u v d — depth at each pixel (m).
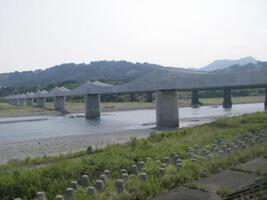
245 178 12.47
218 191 10.97
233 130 28.66
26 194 12.95
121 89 90.19
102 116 114.12
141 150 20.75
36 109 155.25
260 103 171.50
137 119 96.56
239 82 54.47
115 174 14.88
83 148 39.78
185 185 12.01
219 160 15.17
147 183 11.98
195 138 26.16
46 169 15.10
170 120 69.56
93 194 11.45
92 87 107.44
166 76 69.06
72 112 138.88
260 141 21.42
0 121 103.31
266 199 10.11
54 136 59.91
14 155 38.06
